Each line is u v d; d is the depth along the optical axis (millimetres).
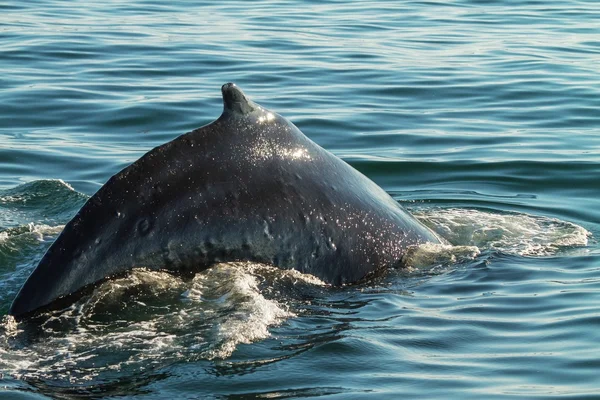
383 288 28062
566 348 24703
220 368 22609
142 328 23953
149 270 25938
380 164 44656
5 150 45906
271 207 27328
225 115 27750
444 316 26438
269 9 87562
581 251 32125
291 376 22578
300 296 26812
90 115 52031
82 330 23750
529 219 35688
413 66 65000
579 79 61531
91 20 78438
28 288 24641
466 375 23109
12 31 72250
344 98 56594
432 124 51750
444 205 38781
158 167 26406
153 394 21453
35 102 53844
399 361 23688
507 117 53406
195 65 63719
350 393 21953
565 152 46531
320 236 27938
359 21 82125
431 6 91188
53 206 35531
